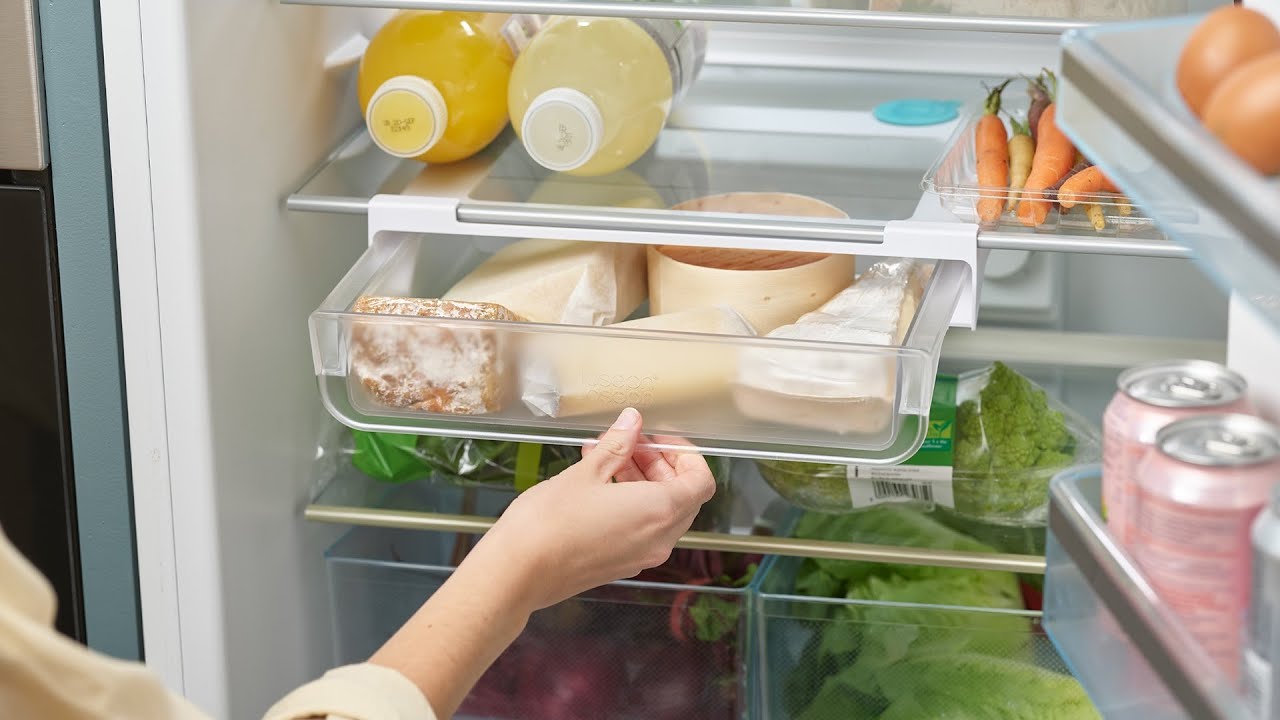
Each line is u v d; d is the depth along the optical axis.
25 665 0.48
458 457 1.27
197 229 1.02
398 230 1.10
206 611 1.12
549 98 1.07
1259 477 0.58
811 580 1.26
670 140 1.24
